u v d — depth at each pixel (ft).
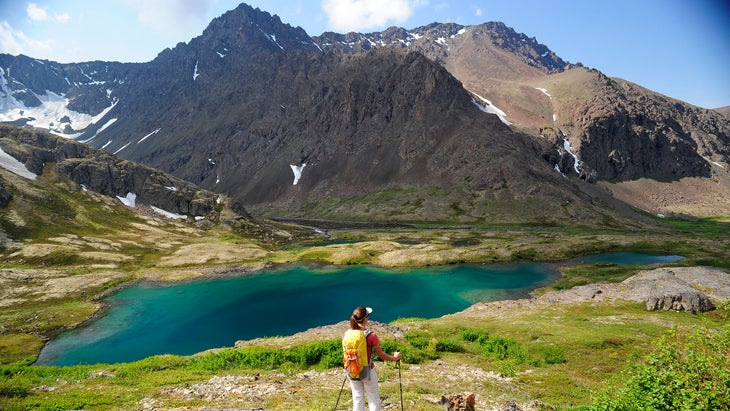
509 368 77.10
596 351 86.58
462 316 148.77
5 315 185.78
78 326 178.50
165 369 77.66
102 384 62.18
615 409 37.11
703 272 177.27
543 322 119.14
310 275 283.59
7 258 269.64
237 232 477.77
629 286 161.68
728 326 37.47
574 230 529.45
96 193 455.63
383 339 98.37
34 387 60.85
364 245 370.73
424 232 524.52
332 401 46.68
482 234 477.36
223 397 50.24
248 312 200.34
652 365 38.60
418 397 50.34
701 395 32.45
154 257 321.11
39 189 393.91
